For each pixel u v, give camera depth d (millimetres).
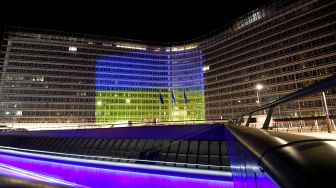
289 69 79312
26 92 93125
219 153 25344
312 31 75812
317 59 73438
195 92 109812
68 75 100500
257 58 88812
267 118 4820
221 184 21328
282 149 1505
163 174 24047
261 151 1753
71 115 97375
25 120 90688
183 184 22891
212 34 107875
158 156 28906
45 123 92875
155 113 111250
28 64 95625
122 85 109188
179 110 111938
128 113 107438
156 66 117000
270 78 83812
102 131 35969
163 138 29828
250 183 3137
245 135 2955
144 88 112562
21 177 30625
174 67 117625
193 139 27859
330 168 990
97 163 28828
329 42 71500
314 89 2461
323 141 1552
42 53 98500
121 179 26531
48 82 96812
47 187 28328
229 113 95062
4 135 51000
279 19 84625
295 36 79562
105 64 108438
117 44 112875
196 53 113562
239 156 4383
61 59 100875
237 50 96438
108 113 103938
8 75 92500
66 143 38469
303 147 1440
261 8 90500
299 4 79750
